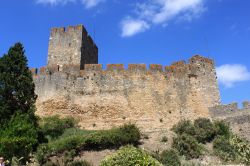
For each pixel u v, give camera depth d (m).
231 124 44.69
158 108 46.72
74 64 50.84
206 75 49.81
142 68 48.69
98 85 47.78
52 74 48.47
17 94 38.84
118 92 47.38
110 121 45.91
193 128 42.75
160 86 47.97
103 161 23.69
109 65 48.75
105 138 38.38
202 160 37.16
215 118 46.41
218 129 42.75
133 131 40.25
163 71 48.91
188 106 47.31
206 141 41.66
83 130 44.06
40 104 47.12
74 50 53.34
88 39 56.84
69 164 34.72
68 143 37.28
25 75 40.44
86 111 46.56
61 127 43.12
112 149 38.09
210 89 49.06
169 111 46.69
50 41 54.44
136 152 23.52
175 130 43.66
